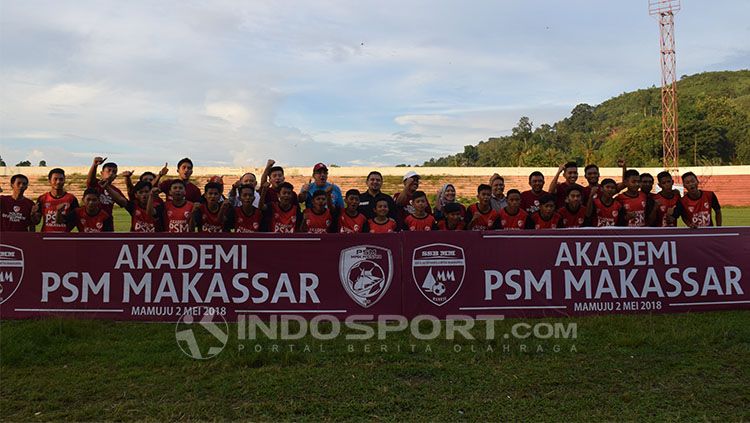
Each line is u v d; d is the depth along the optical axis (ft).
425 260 22.31
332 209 25.29
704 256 23.65
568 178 27.30
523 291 22.57
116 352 18.37
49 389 15.34
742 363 17.16
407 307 22.20
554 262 22.76
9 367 16.97
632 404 14.40
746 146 221.87
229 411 14.03
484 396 14.96
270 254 22.30
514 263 22.58
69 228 24.91
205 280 22.27
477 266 22.44
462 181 155.43
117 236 22.39
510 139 332.60
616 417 13.69
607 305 22.94
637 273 23.16
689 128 219.41
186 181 28.09
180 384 15.71
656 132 216.13
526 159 209.97
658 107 411.95
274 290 22.24
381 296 22.25
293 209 25.29
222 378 16.11
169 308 22.25
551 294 22.68
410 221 25.04
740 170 153.89
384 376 16.31
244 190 24.48
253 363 17.40
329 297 22.24
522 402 14.57
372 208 25.73
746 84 491.72
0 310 22.39
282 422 13.44
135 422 13.43
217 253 22.33
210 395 15.05
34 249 22.49
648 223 27.30
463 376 16.31
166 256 22.33
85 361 17.54
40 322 20.92
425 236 22.33
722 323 21.15
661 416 13.73
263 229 25.31
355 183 153.58
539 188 27.50
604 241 23.04
